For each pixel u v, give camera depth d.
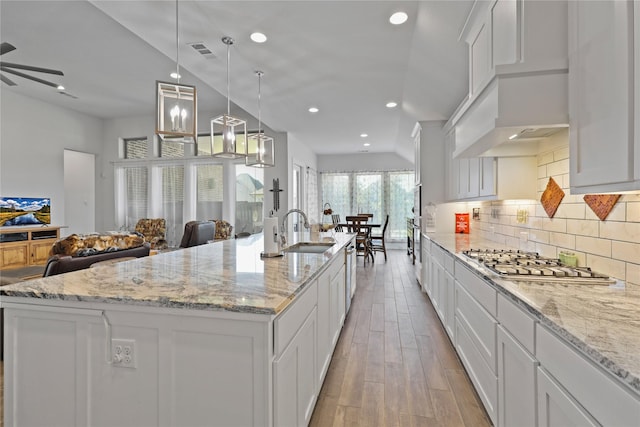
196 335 1.16
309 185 8.11
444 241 3.23
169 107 2.11
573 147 1.34
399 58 3.15
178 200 6.85
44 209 5.81
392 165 8.76
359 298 4.05
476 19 2.04
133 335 1.20
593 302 1.19
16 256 5.19
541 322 1.10
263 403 1.11
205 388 1.15
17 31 3.33
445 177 4.39
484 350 1.73
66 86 5.05
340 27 2.61
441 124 4.43
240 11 2.37
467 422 1.74
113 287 1.34
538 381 1.14
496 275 1.64
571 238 1.84
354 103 4.50
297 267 1.80
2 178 5.32
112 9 2.33
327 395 2.00
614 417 0.77
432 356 2.50
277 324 1.16
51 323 1.27
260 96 4.19
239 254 2.30
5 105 5.34
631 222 1.38
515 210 2.63
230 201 6.62
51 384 1.27
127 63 4.12
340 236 3.71
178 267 1.80
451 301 2.58
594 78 1.19
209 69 3.37
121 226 7.02
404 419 1.77
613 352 0.80
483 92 1.64
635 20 0.97
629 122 1.01
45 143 5.92
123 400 1.22
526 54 1.43
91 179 7.15
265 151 3.71
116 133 7.06
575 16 1.32
